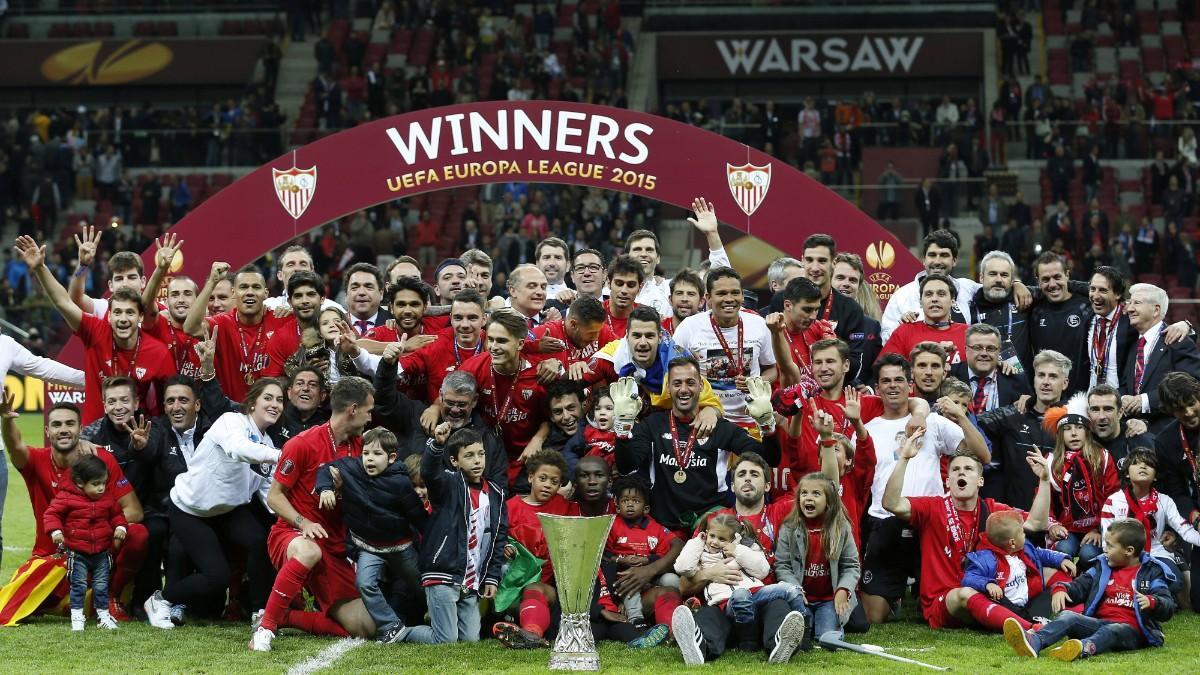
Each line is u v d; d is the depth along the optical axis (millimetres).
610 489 8234
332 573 8055
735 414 8766
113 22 32438
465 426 8250
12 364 9180
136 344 9078
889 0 30547
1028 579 8125
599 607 7961
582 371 8570
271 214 11422
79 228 25734
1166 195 23953
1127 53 29422
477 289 10094
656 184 11352
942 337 9383
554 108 11359
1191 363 9203
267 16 32438
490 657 7383
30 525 12648
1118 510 8469
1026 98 26312
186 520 8375
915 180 22875
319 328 9070
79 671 7059
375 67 28469
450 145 11375
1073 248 22828
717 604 7617
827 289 9516
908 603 9039
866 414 8750
